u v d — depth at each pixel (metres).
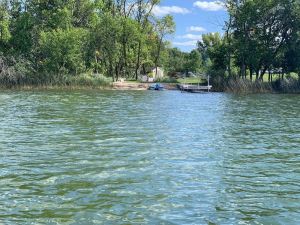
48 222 7.66
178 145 15.50
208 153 14.10
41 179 10.49
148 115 25.77
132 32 72.25
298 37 60.03
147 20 79.44
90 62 69.38
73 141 15.94
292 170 11.84
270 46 62.72
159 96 46.50
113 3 78.00
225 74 64.50
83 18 71.00
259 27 63.16
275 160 13.15
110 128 19.61
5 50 65.06
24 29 65.75
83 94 47.88
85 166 11.91
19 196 9.12
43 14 66.94
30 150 14.13
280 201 9.06
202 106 33.66
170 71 116.50
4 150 14.12
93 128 19.53
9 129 19.03
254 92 57.41
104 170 11.46
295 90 57.22
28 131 18.45
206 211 8.38
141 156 13.36
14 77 58.97
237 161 12.94
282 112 29.11
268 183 10.46
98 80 61.16
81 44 65.31
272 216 8.16
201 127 20.67
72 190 9.59
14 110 27.92
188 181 10.51
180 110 29.69
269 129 20.33
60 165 12.01
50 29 66.19
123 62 79.31
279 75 64.44
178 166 12.10
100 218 7.90
